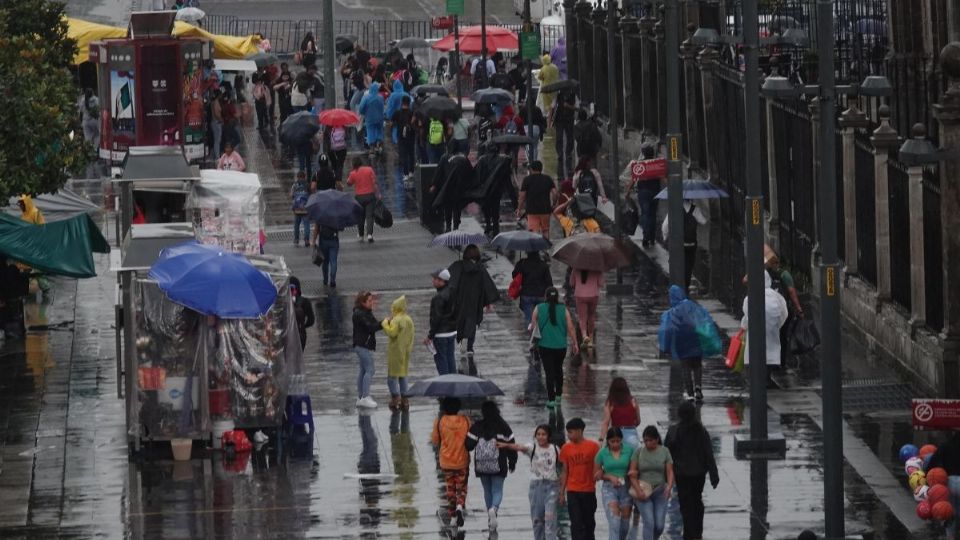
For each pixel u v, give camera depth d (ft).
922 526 210.18
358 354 264.31
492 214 377.71
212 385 248.32
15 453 249.34
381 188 438.40
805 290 321.93
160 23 444.55
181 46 447.83
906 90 328.29
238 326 247.91
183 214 298.35
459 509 211.20
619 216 347.36
